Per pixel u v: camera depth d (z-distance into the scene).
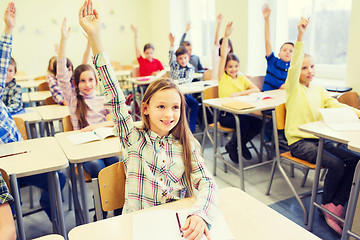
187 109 3.67
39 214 2.27
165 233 0.88
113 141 1.83
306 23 2.13
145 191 1.15
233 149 2.95
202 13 6.11
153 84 1.16
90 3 1.15
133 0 7.48
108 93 1.14
